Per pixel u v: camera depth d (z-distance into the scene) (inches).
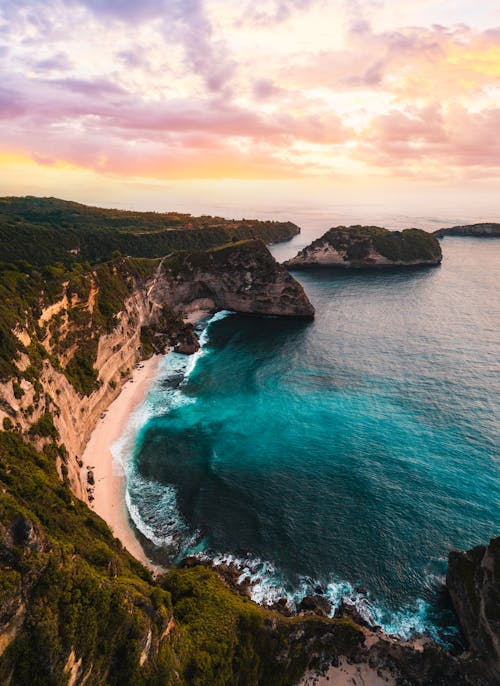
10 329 2309.3
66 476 2138.3
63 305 3223.4
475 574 1679.4
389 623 1742.1
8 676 966.4
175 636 1417.3
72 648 1074.1
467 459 2664.9
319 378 3838.6
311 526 2218.3
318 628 1610.5
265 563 2021.4
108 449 2834.6
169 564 2007.9
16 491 1593.3
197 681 1322.6
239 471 2650.1
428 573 1948.8
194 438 2997.0
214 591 1707.7
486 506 2297.0
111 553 1573.6
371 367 4025.6
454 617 1759.4
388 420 3127.5
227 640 1467.8
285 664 1539.1
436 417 3134.8
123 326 4020.7
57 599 1107.3
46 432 2196.1
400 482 2497.5
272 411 3324.3
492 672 1518.2
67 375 2871.6
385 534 2155.5
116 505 2345.0
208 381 3850.9
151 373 4018.2
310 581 1927.9
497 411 3176.7
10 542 1118.4
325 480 2546.8
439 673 1539.1
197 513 2316.7
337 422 3139.8
